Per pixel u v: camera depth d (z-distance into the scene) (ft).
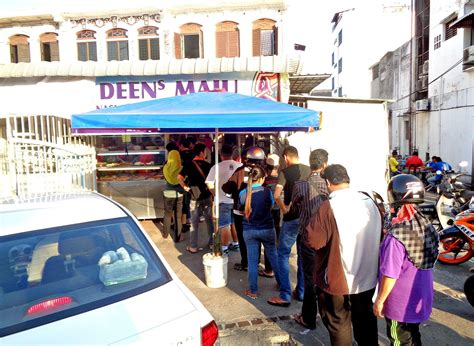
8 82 26.13
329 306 9.72
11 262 7.98
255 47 44.65
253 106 15.33
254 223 14.70
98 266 8.46
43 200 10.15
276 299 14.60
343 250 9.25
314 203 12.01
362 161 28.32
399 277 8.71
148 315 7.29
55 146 23.62
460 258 19.03
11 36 46.19
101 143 28.86
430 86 65.10
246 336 12.49
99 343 6.46
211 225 21.48
